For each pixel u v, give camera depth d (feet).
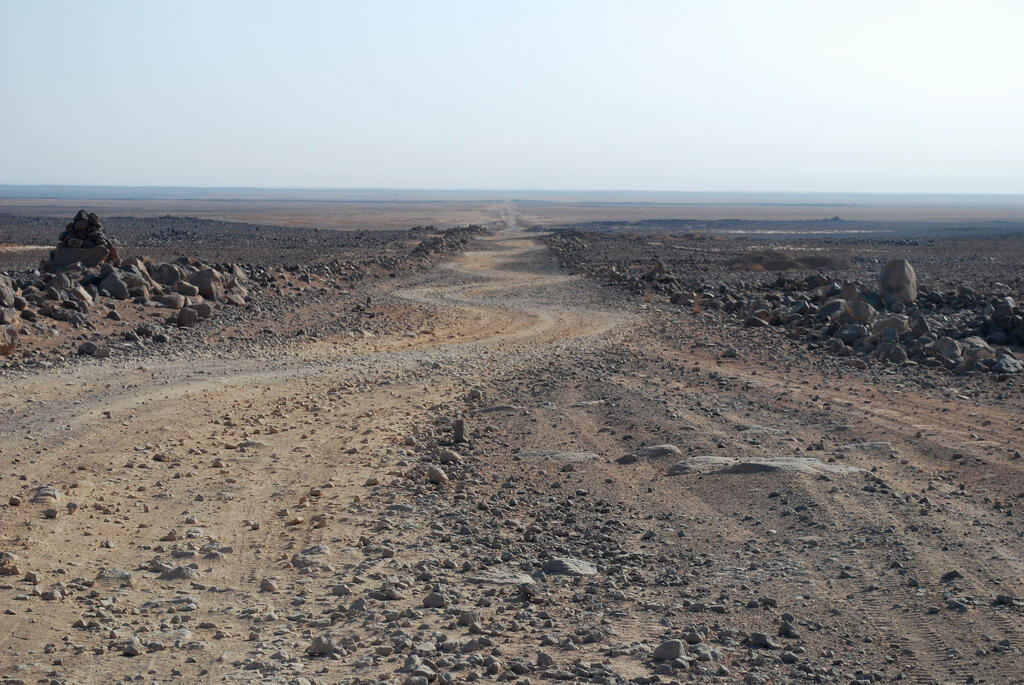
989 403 69.97
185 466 50.47
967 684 24.58
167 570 34.06
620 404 69.77
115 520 40.27
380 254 261.24
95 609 29.81
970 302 139.23
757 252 289.94
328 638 27.04
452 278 205.05
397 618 29.45
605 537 39.88
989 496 44.55
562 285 191.62
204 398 70.03
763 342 109.81
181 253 260.21
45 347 86.43
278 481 48.60
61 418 59.21
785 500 43.68
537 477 50.55
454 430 58.65
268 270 167.43
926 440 56.29
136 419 60.64
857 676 25.11
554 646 27.20
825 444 55.98
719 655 26.43
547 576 34.78
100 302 110.52
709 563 36.35
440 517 42.88
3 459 48.91
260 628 28.66
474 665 25.27
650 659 26.20
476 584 33.60
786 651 26.99
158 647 26.68
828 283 172.55
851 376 84.17
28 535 36.94
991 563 34.94
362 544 38.22
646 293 170.30
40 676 24.36
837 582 33.42
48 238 315.37
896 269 136.05
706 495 45.88
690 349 104.88
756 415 65.62
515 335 122.52
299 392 76.07
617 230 546.26
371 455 54.54
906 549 36.45
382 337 117.50
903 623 29.32
